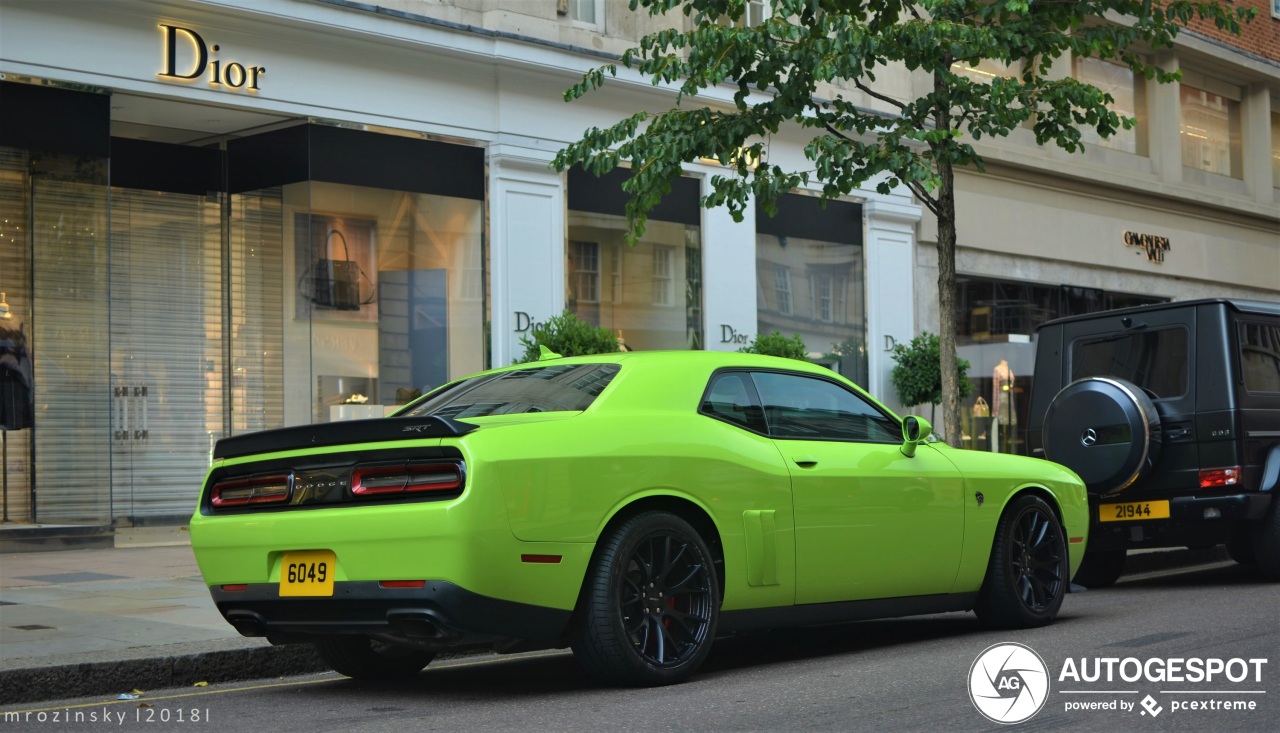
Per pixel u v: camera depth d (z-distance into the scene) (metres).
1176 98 24.70
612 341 15.48
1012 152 21.23
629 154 11.78
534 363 6.59
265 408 14.46
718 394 6.28
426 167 14.79
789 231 18.44
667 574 5.75
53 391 12.63
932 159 11.69
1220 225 25.92
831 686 5.75
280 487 5.67
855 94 19.25
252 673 6.54
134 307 14.28
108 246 12.80
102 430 12.90
